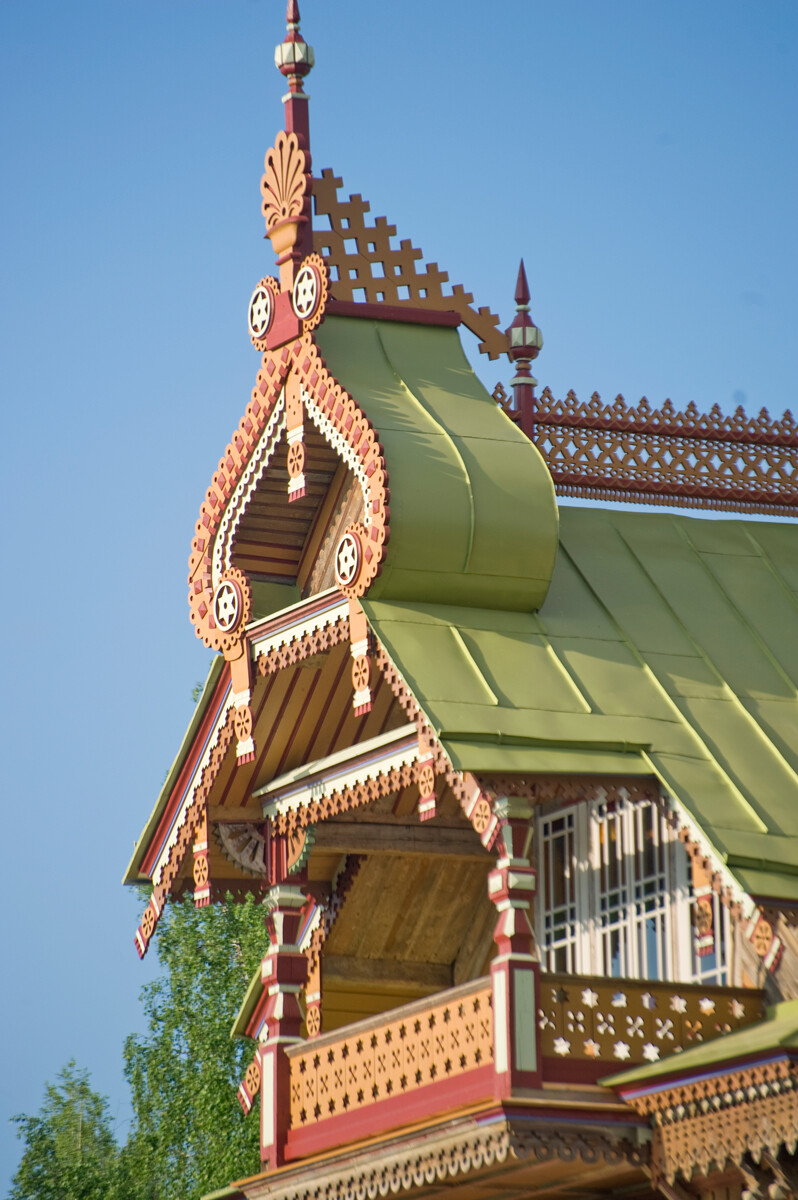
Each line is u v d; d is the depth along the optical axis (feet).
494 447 105.70
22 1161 226.38
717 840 87.56
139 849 120.47
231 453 113.50
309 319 108.27
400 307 114.83
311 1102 107.96
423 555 100.94
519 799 92.32
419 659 97.09
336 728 117.08
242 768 116.98
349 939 125.08
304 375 108.17
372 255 115.85
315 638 105.29
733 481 123.44
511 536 102.58
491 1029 93.66
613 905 107.65
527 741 92.38
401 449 103.14
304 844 114.32
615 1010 92.79
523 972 91.61
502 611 103.19
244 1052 190.80
